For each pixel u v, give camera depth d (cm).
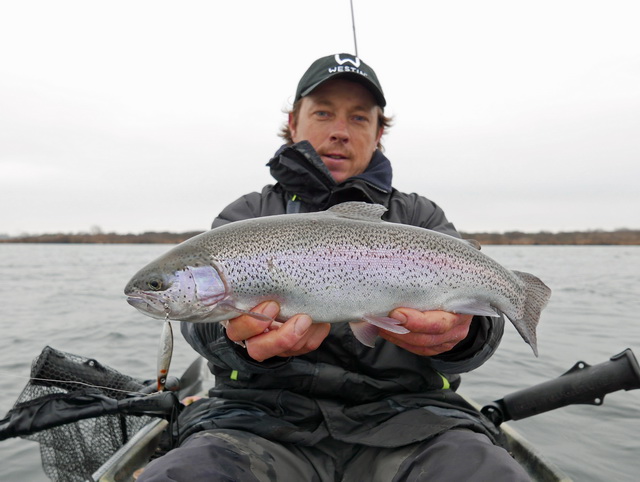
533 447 81
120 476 73
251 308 59
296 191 74
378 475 57
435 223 77
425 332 57
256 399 63
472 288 64
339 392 63
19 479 90
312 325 60
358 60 81
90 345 192
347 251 60
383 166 81
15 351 180
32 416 70
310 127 81
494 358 169
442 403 64
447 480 49
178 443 67
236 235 60
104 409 70
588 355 174
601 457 95
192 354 180
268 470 54
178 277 59
